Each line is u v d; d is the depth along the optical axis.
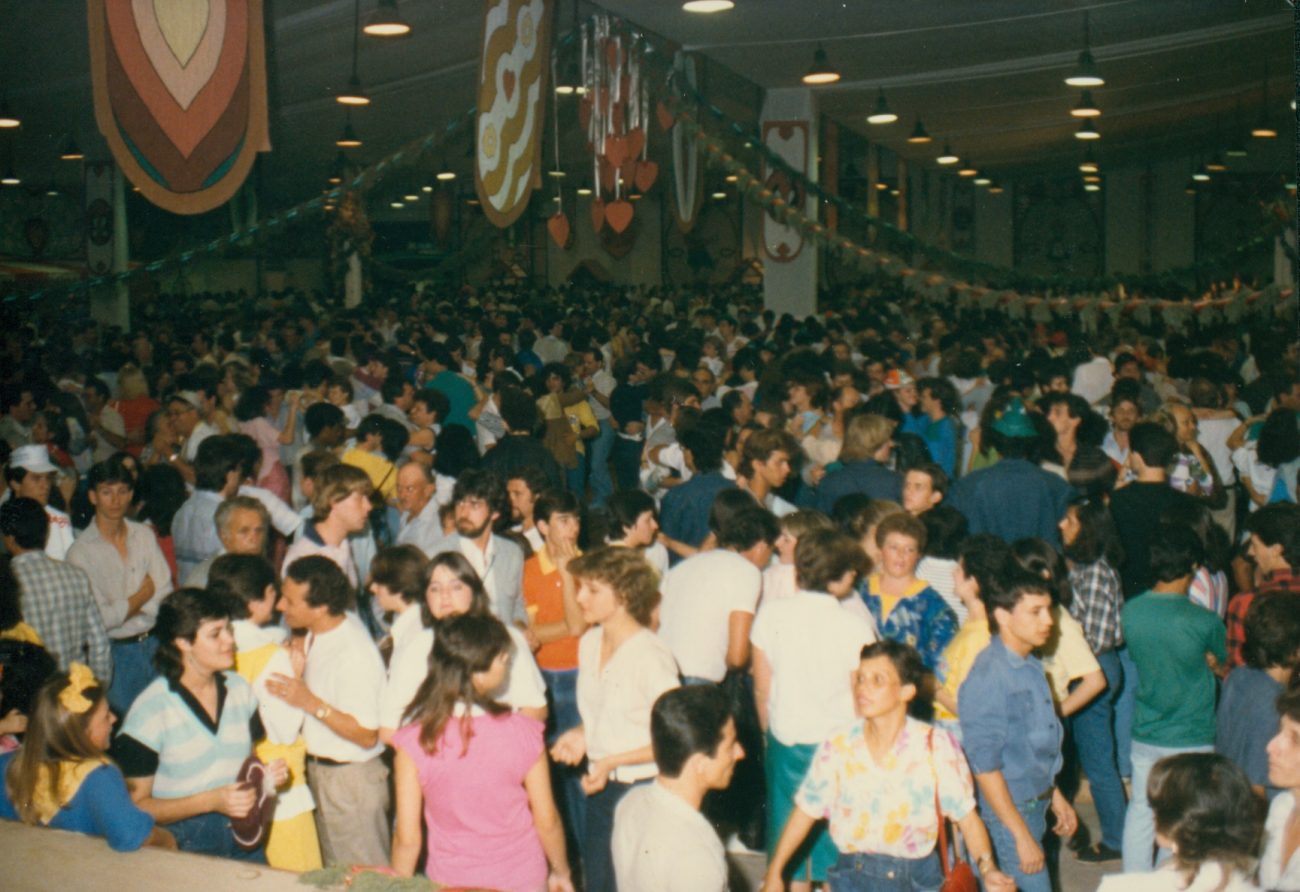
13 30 10.68
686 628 4.89
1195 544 4.66
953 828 4.05
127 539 5.70
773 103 15.16
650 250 36.62
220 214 28.52
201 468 5.88
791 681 4.53
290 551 5.24
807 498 7.63
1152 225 34.62
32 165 22.45
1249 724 3.93
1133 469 6.11
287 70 12.08
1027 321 18.36
